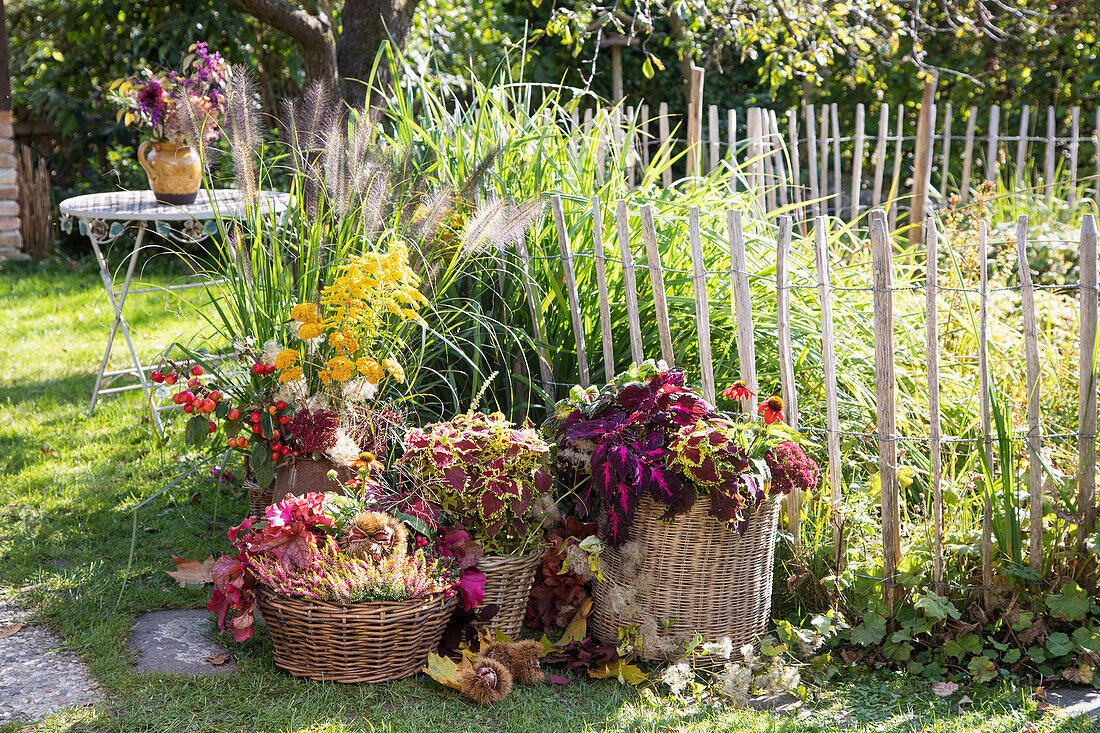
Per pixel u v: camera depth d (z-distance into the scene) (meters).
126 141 9.85
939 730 2.40
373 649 2.51
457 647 2.69
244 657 2.67
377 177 3.05
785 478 2.65
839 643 2.85
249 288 3.14
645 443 2.62
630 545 2.68
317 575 2.46
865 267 3.84
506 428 2.73
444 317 3.46
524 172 3.65
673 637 2.69
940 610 2.69
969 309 3.20
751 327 2.90
